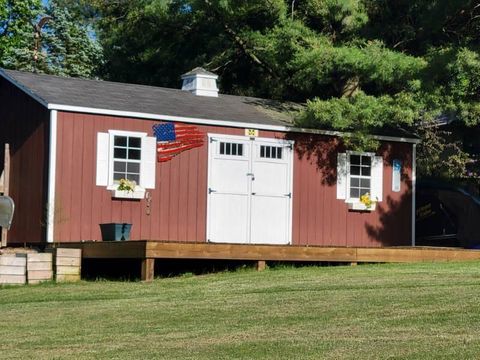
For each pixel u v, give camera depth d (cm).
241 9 2934
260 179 2264
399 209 2456
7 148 2031
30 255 1841
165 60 3356
